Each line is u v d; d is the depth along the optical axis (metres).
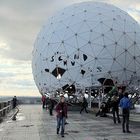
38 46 43.34
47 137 15.16
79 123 22.00
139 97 39.62
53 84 40.81
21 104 64.00
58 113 15.91
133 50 40.56
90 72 39.09
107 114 28.81
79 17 41.22
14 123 22.12
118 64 39.56
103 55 39.19
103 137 14.97
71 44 39.72
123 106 16.97
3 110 27.58
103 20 40.75
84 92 39.50
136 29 42.31
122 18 42.16
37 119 25.52
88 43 39.34
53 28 42.03
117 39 39.97
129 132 16.78
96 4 43.91
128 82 40.19
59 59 40.09
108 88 39.75
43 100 43.44
